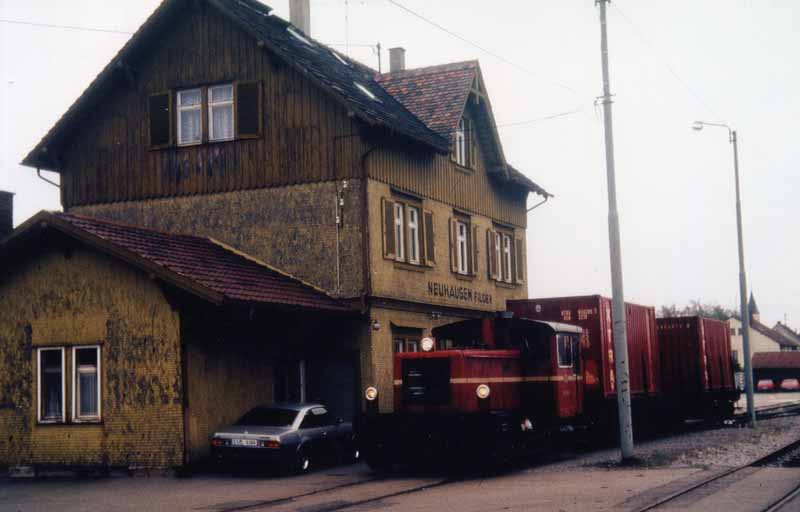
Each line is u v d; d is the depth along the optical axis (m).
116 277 23.77
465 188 35.12
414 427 22.42
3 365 24.83
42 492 20.80
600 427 27.89
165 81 30.25
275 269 28.91
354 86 31.30
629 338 30.97
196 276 23.59
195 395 23.30
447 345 25.72
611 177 24.28
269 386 25.84
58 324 24.33
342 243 28.38
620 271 24.00
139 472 23.11
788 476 20.03
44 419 24.41
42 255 24.61
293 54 29.56
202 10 29.88
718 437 31.73
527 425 23.70
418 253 31.58
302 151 28.86
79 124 31.20
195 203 29.83
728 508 15.38
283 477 22.33
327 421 24.47
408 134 29.39
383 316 28.91
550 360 24.52
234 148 29.58
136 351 23.41
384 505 17.08
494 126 36.44
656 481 19.42
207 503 18.20
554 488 18.81
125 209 30.56
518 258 39.72
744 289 38.16
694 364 36.72
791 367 110.81
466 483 20.42
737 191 38.81
